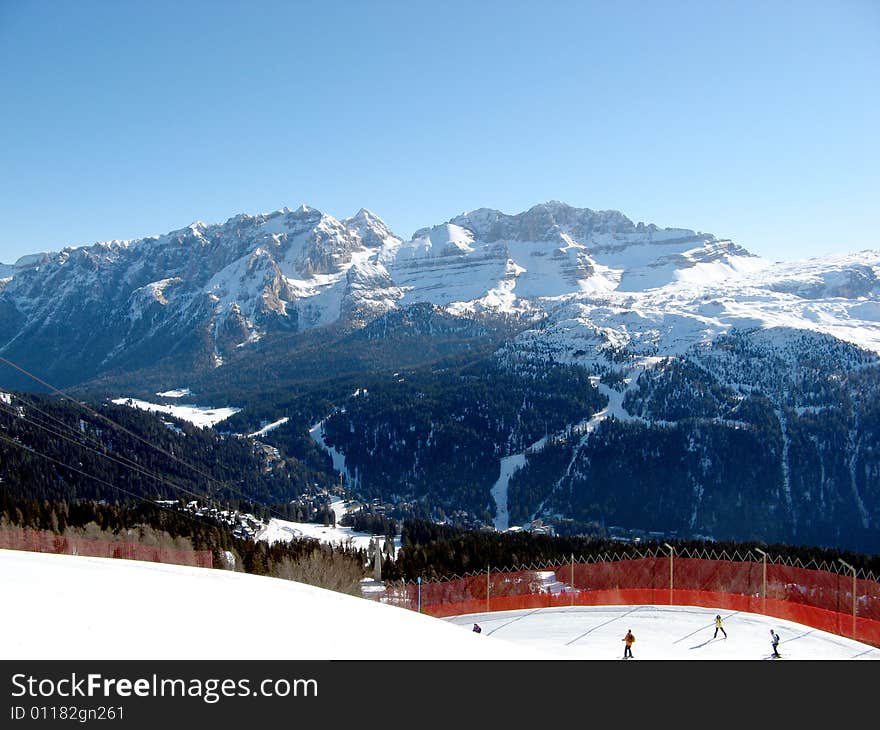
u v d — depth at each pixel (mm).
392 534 181500
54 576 35781
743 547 116125
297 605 36656
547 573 94312
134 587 35250
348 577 97562
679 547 116062
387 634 32969
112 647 25359
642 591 81875
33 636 25172
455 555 114438
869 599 75250
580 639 63812
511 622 73312
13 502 120000
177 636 27453
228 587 39938
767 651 58281
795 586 80625
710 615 72438
